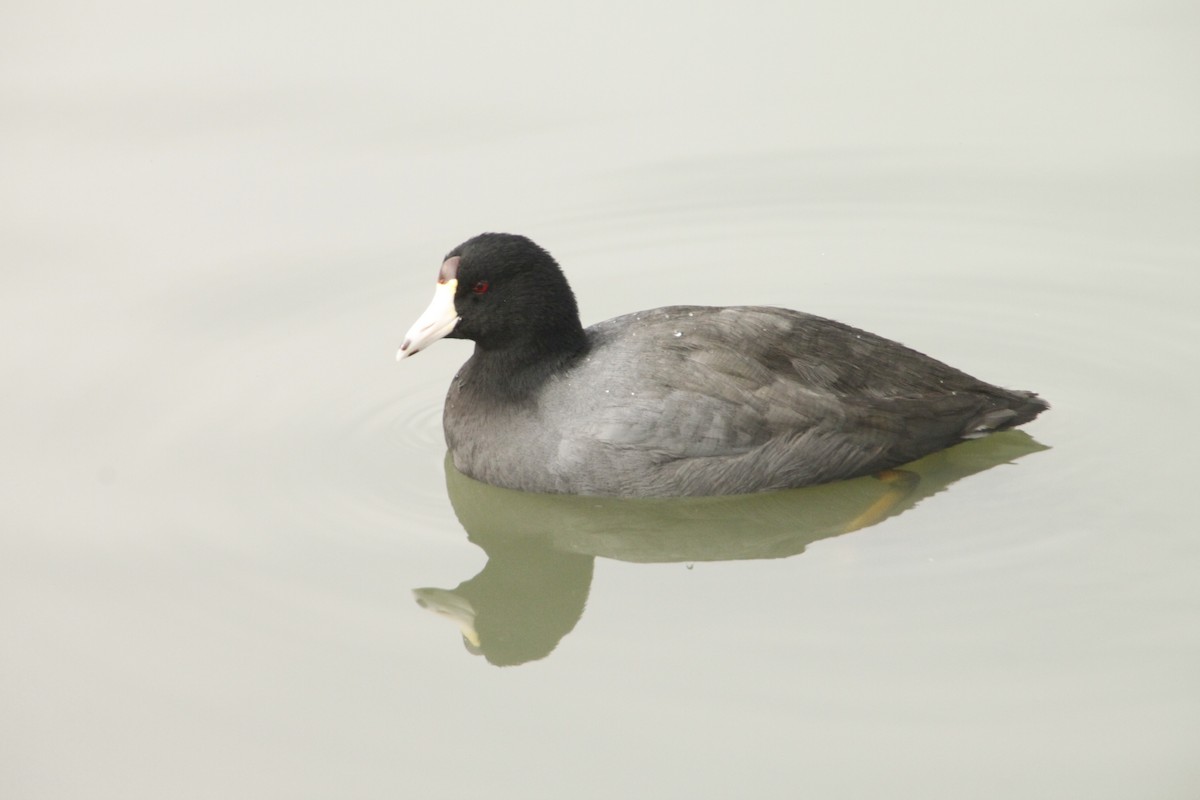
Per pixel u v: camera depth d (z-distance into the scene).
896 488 12.51
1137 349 14.91
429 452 13.88
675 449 12.27
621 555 12.41
